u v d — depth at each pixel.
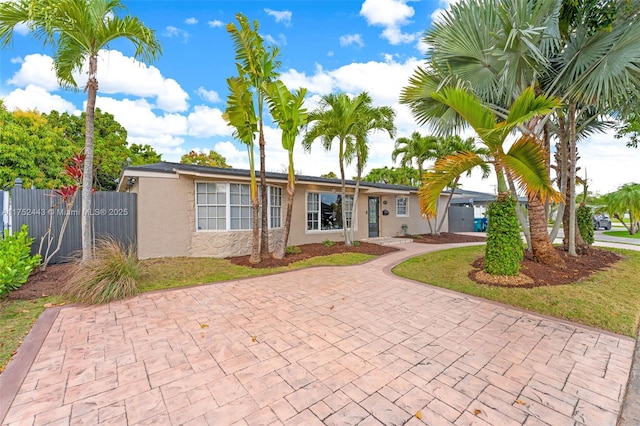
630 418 2.04
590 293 4.68
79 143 15.77
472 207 19.38
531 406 2.16
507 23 5.14
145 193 7.70
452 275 6.12
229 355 2.91
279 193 10.07
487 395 2.29
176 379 2.49
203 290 5.21
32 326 3.57
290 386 2.40
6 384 2.39
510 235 5.42
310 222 11.12
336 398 2.24
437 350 3.03
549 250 6.19
